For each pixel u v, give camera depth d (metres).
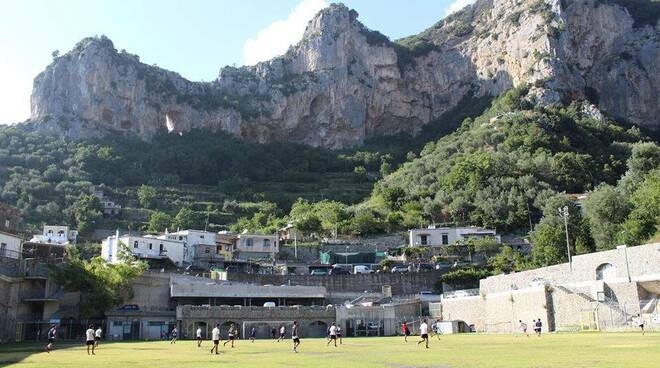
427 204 149.38
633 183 115.00
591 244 94.25
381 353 39.38
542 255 95.06
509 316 74.31
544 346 40.66
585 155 162.00
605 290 65.06
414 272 101.69
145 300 85.69
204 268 112.31
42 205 172.75
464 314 83.44
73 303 79.19
